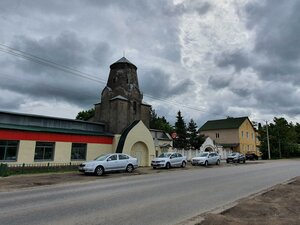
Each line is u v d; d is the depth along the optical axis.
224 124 64.06
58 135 24.70
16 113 23.80
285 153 57.72
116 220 6.71
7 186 13.42
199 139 52.56
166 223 6.48
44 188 12.88
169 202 9.06
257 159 51.91
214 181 15.23
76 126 28.67
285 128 56.38
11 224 6.35
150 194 10.71
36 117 25.27
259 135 59.22
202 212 7.64
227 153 53.72
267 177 17.53
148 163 31.23
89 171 19.19
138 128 30.77
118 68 35.53
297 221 6.51
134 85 34.84
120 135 30.14
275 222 6.39
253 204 8.42
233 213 7.30
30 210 7.80
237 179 16.30
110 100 32.72
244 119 63.16
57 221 6.60
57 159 24.23
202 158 31.42
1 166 18.23
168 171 23.33
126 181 15.60
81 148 26.72
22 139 22.16
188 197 10.05
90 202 9.04
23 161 21.94
